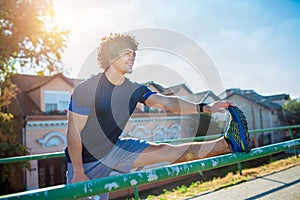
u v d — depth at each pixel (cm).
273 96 3291
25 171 1205
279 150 179
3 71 1046
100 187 109
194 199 376
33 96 1436
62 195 100
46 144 1284
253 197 359
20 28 977
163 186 762
